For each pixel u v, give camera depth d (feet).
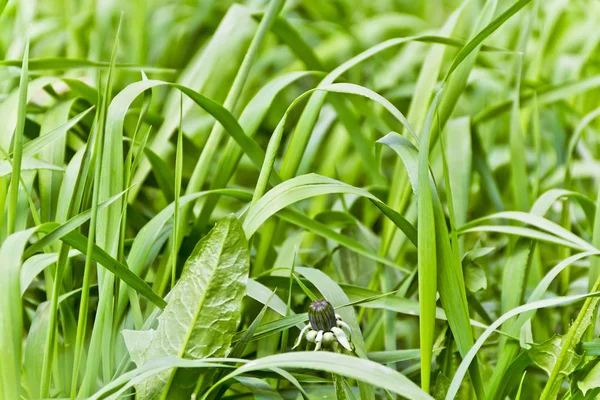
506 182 5.01
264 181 3.11
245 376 3.04
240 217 3.26
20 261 2.78
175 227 3.10
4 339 2.75
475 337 3.57
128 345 2.97
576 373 3.01
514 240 3.63
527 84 4.18
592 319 3.23
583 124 3.79
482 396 3.08
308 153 4.27
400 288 3.42
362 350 3.01
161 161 3.63
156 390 2.95
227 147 3.48
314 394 3.15
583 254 3.14
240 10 3.92
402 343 3.77
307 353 2.77
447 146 4.06
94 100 3.64
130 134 4.26
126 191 2.99
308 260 3.90
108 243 3.10
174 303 2.98
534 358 3.04
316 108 3.41
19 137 2.91
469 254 3.28
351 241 3.47
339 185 3.08
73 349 3.19
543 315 3.56
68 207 3.12
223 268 2.98
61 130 3.22
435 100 2.97
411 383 2.72
